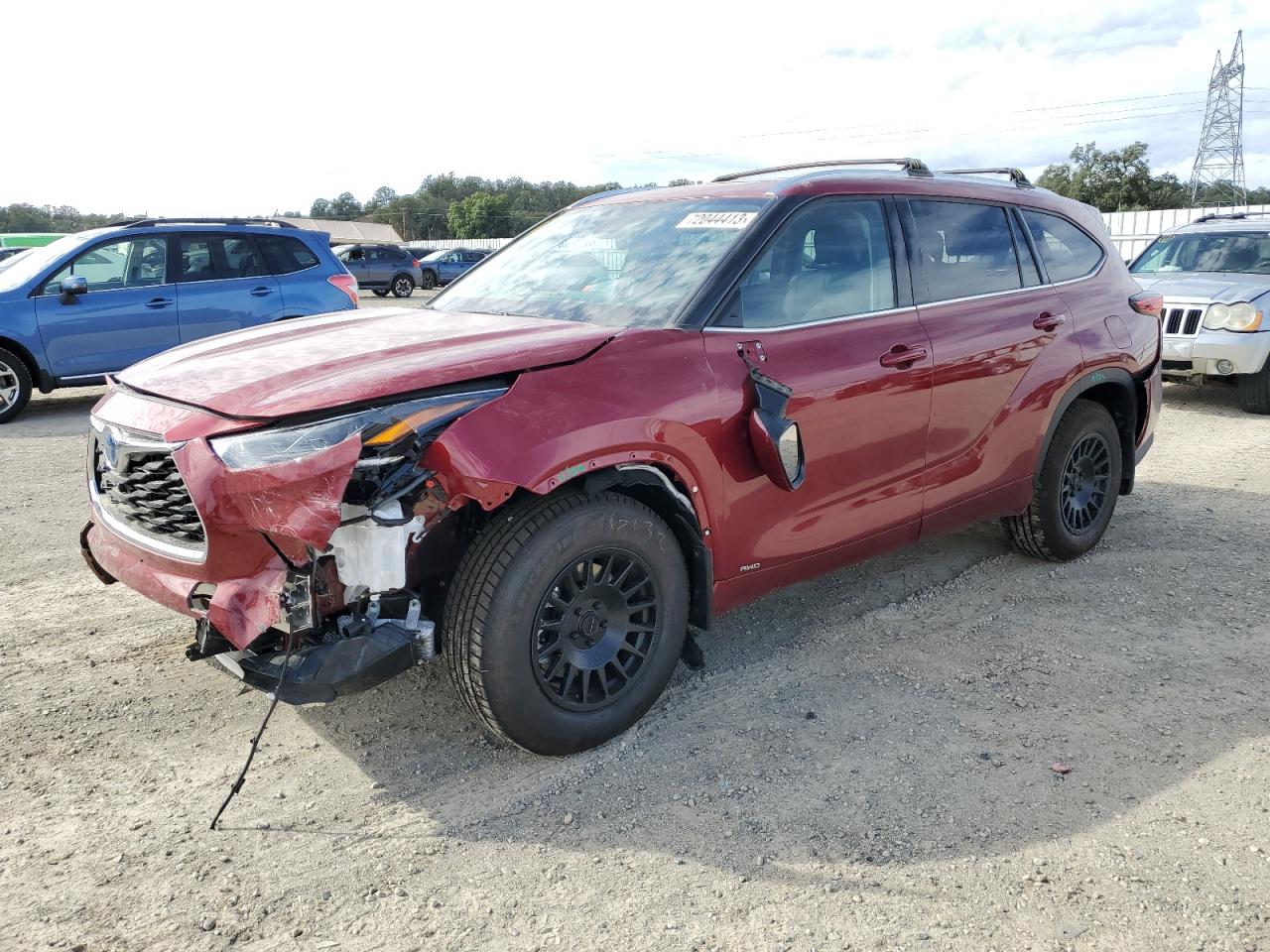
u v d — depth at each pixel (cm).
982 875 252
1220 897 243
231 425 261
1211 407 963
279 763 310
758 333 333
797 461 320
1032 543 478
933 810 281
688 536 320
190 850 264
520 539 277
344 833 273
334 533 262
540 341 300
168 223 974
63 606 437
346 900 244
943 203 412
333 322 371
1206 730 327
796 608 437
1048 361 437
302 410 255
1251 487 639
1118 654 386
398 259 3384
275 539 259
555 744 301
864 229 378
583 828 275
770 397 321
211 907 241
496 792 293
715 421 312
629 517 298
